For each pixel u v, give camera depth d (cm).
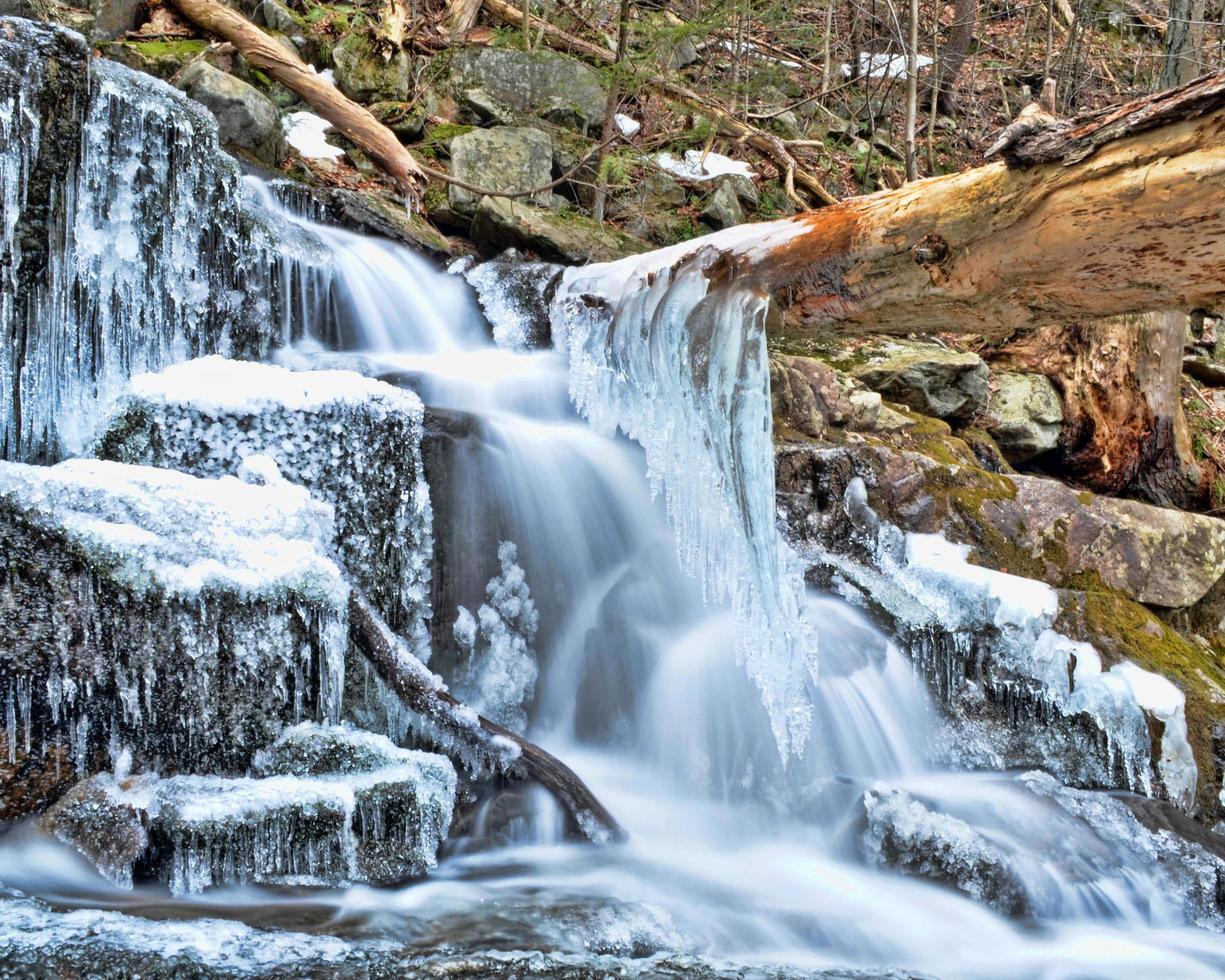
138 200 456
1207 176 329
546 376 543
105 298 443
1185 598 595
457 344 601
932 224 414
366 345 564
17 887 256
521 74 824
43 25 409
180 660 304
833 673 461
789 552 475
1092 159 358
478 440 450
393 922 271
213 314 491
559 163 791
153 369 464
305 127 728
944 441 619
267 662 319
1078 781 489
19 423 407
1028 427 686
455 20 886
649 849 363
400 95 789
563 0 973
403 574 405
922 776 461
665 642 466
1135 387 701
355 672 365
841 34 1148
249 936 239
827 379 595
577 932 278
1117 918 373
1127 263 374
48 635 285
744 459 464
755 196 855
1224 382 848
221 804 281
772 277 471
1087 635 536
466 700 424
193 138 483
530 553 449
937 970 318
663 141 876
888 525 541
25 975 210
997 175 390
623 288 534
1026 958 333
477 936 266
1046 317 429
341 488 391
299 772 313
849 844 386
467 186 676
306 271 542
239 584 312
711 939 299
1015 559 562
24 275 407
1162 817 437
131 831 271
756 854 383
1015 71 1228
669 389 493
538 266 609
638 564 481
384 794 306
